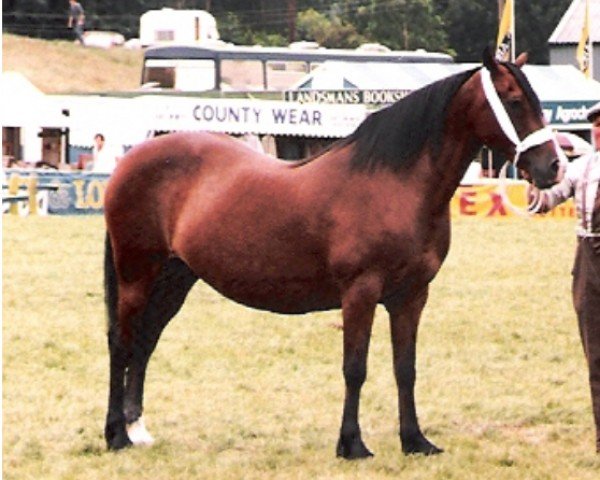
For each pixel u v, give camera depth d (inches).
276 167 423.2
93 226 1247.5
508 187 1408.7
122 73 2955.2
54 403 510.0
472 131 401.1
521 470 405.4
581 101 1776.6
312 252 410.0
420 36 3363.7
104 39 3083.2
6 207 1359.5
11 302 776.9
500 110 394.3
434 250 406.9
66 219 1322.6
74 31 3078.2
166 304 446.6
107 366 590.9
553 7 3230.8
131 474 402.0
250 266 416.5
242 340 654.5
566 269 952.3
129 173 434.6
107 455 427.2
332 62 1780.3
